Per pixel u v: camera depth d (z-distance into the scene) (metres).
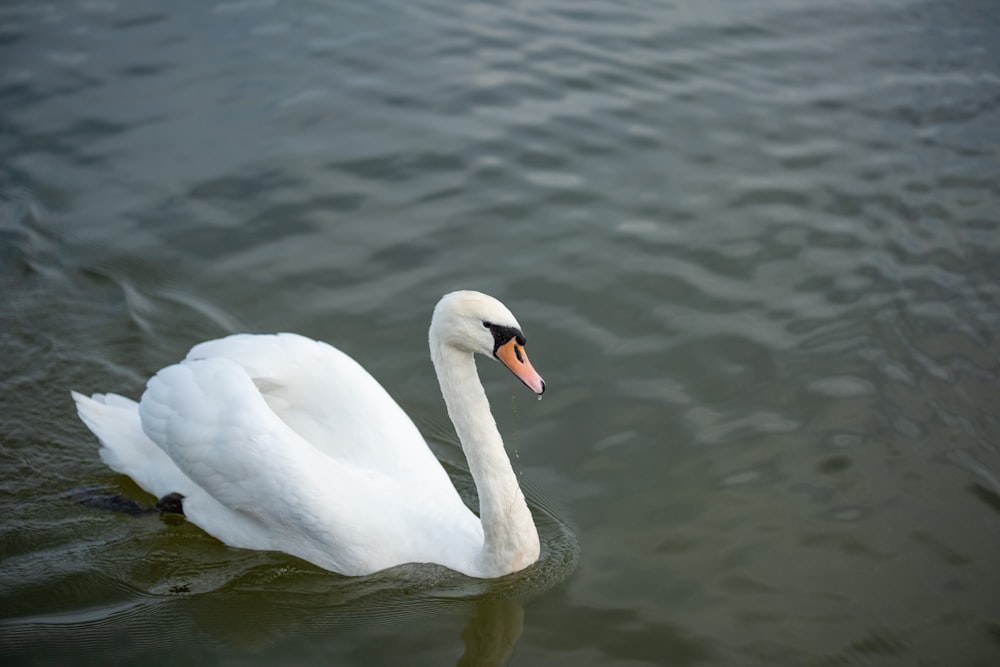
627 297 12.68
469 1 19.03
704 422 11.06
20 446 10.98
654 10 19.02
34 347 12.03
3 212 13.80
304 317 12.44
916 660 8.59
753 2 19.41
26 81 16.31
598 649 8.76
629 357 11.86
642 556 9.66
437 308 9.10
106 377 11.71
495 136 15.38
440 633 9.05
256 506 9.64
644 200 14.27
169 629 9.05
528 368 8.82
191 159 14.85
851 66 17.31
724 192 14.45
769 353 11.88
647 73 16.97
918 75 17.03
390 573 9.69
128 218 13.87
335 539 9.48
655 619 9.02
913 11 19.09
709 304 12.58
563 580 9.49
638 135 15.50
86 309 12.57
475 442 9.29
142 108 15.84
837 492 10.22
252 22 18.08
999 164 15.00
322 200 14.19
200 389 9.84
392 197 14.26
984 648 8.68
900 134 15.66
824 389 11.40
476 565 9.55
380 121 15.66
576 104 16.12
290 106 15.92
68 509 10.40
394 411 10.35
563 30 18.17
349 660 8.74
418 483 9.99
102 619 9.12
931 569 9.41
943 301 12.62
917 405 11.17
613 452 10.77
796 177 14.75
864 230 13.78
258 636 8.98
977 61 17.41
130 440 10.49
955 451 10.62
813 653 8.64
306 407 10.21
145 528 10.26
